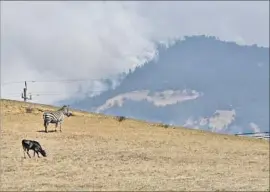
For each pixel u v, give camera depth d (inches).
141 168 1967.3
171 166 2053.4
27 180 1670.8
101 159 2078.0
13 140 2331.4
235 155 2432.3
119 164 2012.8
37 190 1525.6
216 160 2265.0
